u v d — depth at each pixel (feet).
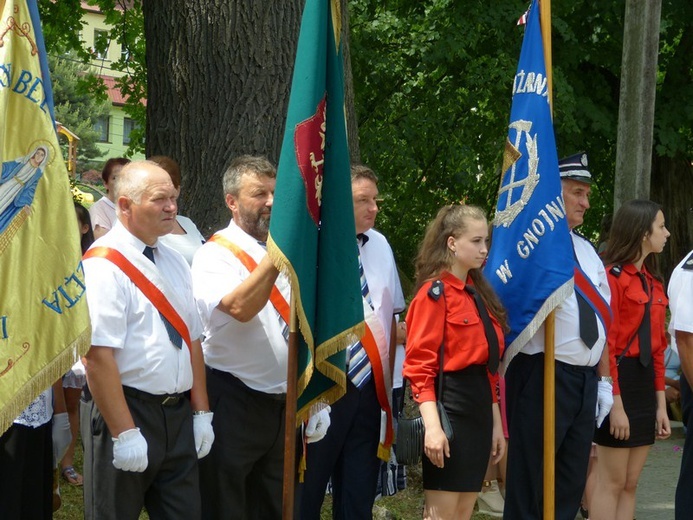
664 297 18.66
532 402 16.35
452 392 14.89
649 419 18.02
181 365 13.50
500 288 16.47
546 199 16.40
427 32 45.60
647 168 28.78
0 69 12.00
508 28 45.32
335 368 13.73
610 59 48.60
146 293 13.29
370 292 16.51
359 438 16.28
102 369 12.71
